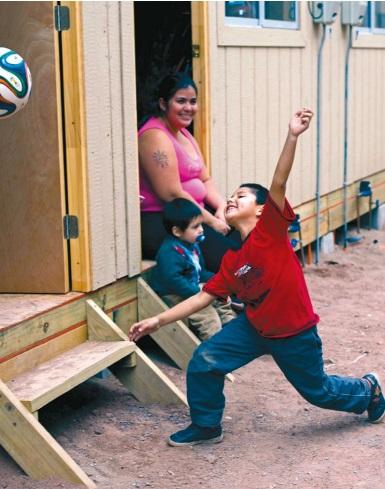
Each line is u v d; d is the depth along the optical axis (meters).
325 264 10.02
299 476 4.75
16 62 4.30
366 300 8.49
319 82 9.99
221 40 7.71
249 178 8.47
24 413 4.57
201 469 4.87
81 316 5.68
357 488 4.60
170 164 6.72
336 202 10.78
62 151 5.58
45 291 5.66
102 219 5.82
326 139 10.33
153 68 8.18
